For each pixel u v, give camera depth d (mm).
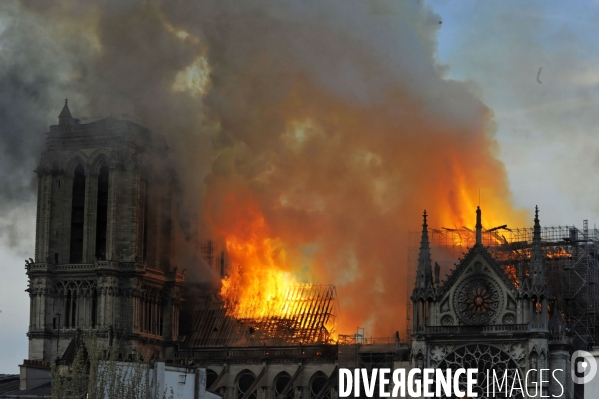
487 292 183250
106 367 137375
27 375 188375
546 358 178250
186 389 162375
